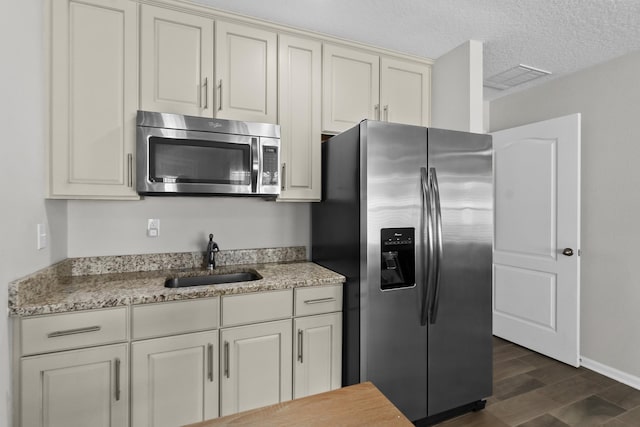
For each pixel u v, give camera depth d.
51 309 1.39
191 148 1.85
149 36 1.82
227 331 1.71
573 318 2.66
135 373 1.54
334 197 2.12
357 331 1.84
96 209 2.02
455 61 2.39
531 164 2.93
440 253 1.91
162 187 1.79
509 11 1.94
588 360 2.67
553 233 2.78
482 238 2.07
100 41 1.73
